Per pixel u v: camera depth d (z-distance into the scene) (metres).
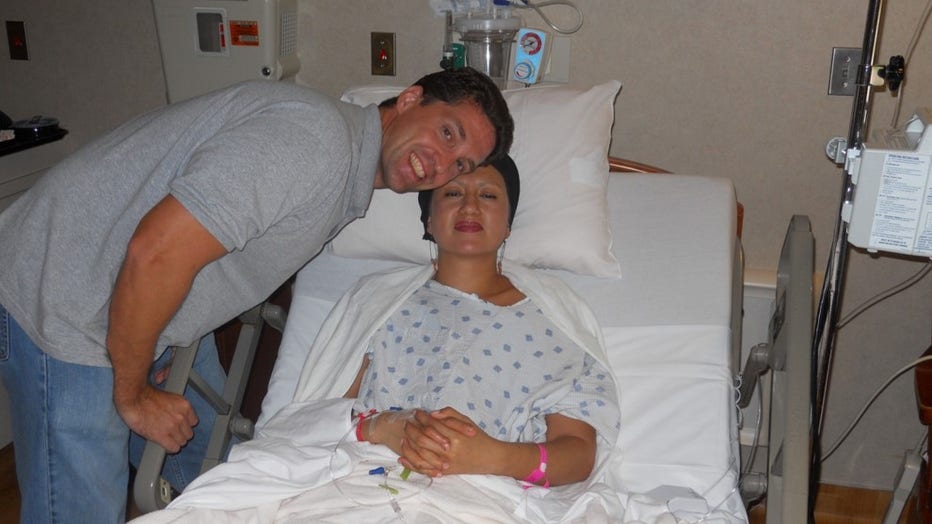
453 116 1.45
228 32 2.32
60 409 1.53
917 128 1.56
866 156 1.49
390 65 2.40
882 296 2.26
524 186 1.84
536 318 1.67
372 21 2.37
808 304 1.54
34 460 1.58
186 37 2.36
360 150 1.42
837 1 2.10
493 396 1.59
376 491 1.41
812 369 1.62
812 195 2.27
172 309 1.28
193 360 1.58
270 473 1.44
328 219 1.43
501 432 1.58
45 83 2.64
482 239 1.68
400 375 1.64
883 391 2.36
